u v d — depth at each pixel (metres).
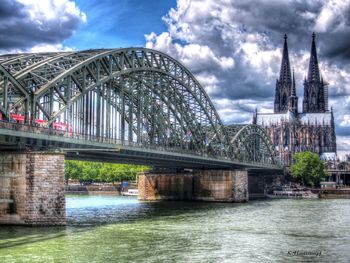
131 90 108.56
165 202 155.00
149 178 167.75
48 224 73.25
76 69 85.19
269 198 196.00
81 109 92.50
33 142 74.75
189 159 131.62
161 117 123.06
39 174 72.81
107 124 99.50
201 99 142.62
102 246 60.00
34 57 89.50
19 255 53.47
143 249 58.97
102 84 96.81
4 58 88.62
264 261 53.31
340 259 54.59
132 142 105.31
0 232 67.38
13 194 73.00
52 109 79.62
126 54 103.44
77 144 85.12
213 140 156.50
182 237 69.38
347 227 83.31
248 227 82.44
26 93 74.25
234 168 168.38
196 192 162.25
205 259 53.91
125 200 168.75
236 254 57.09
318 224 88.00
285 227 82.81
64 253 55.00
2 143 70.81
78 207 127.44
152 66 114.50
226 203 151.75
